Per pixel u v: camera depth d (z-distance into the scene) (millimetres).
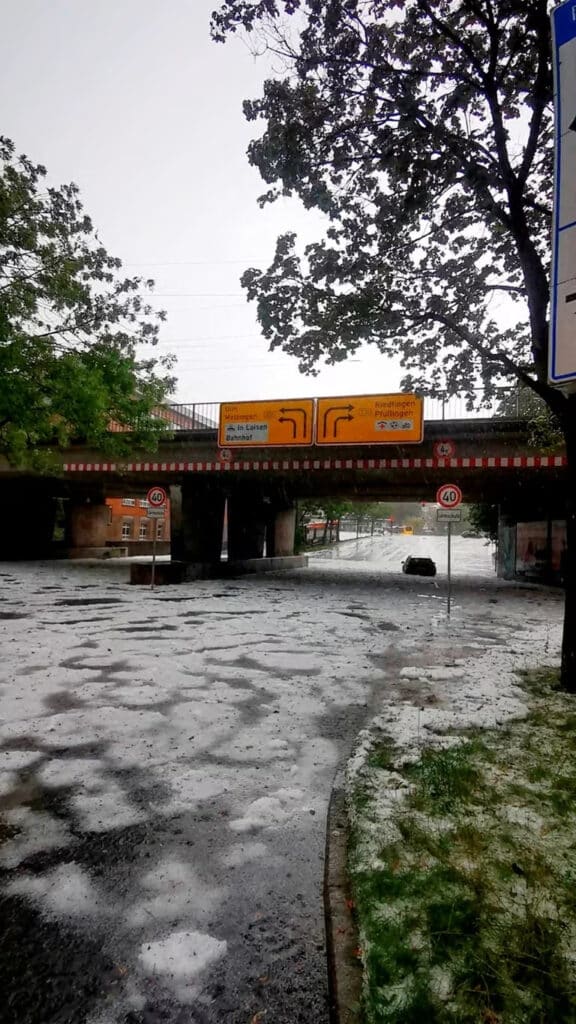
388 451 19156
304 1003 2066
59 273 12336
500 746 4379
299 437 18297
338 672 7223
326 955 2303
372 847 2895
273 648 8734
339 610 13859
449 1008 1854
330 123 6668
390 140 6195
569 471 6090
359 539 86438
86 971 2203
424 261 7445
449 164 6000
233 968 2232
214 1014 2010
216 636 9633
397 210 6805
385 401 17406
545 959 2080
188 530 23969
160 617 11664
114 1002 2057
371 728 4906
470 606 15375
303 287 7074
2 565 26484
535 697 5844
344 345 7523
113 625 10477
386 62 6051
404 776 3830
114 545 39906
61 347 12906
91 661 7480
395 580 25359
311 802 3656
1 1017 1989
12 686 6191
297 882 2809
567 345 4902
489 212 6664
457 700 5773
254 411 18828
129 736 4793
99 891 2703
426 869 2689
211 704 5738
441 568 39969
